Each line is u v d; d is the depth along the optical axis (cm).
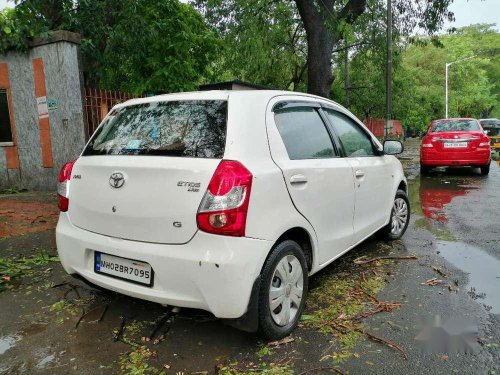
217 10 1452
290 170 309
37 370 273
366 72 2452
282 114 336
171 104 319
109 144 322
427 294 382
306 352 289
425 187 1002
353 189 405
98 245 299
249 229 269
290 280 310
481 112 6750
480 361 278
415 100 3688
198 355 287
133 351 293
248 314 277
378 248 518
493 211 718
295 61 1848
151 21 1180
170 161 279
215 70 1616
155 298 277
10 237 561
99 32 1110
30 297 383
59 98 851
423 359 281
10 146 892
